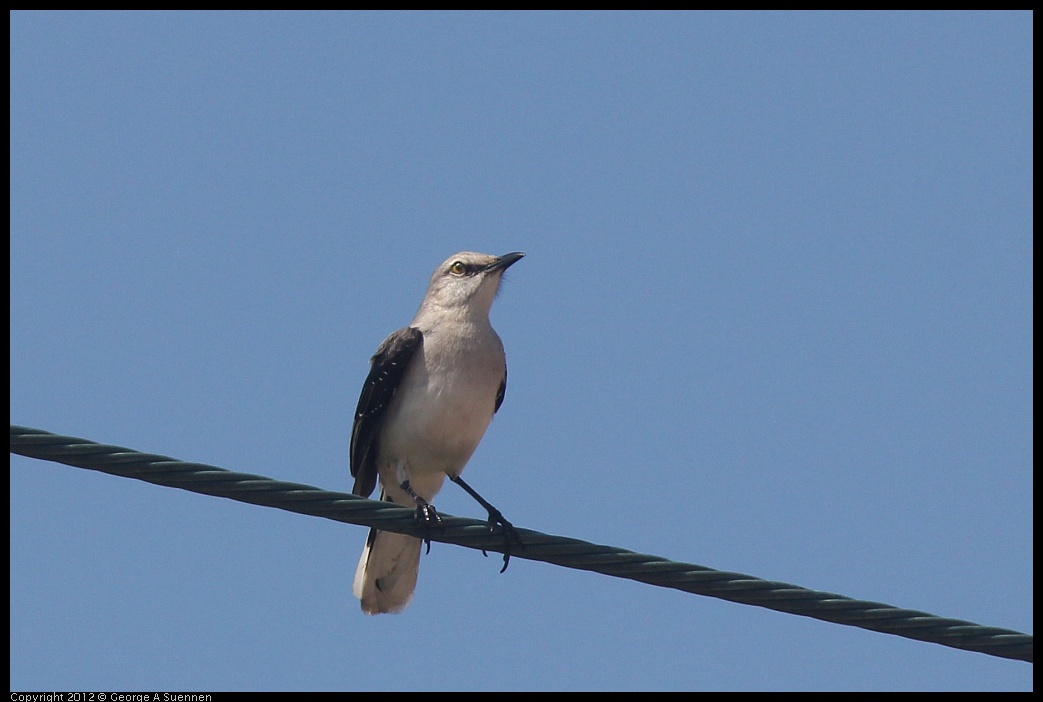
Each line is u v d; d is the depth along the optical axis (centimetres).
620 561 1188
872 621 1150
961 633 1153
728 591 1161
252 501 1122
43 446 1034
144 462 1067
